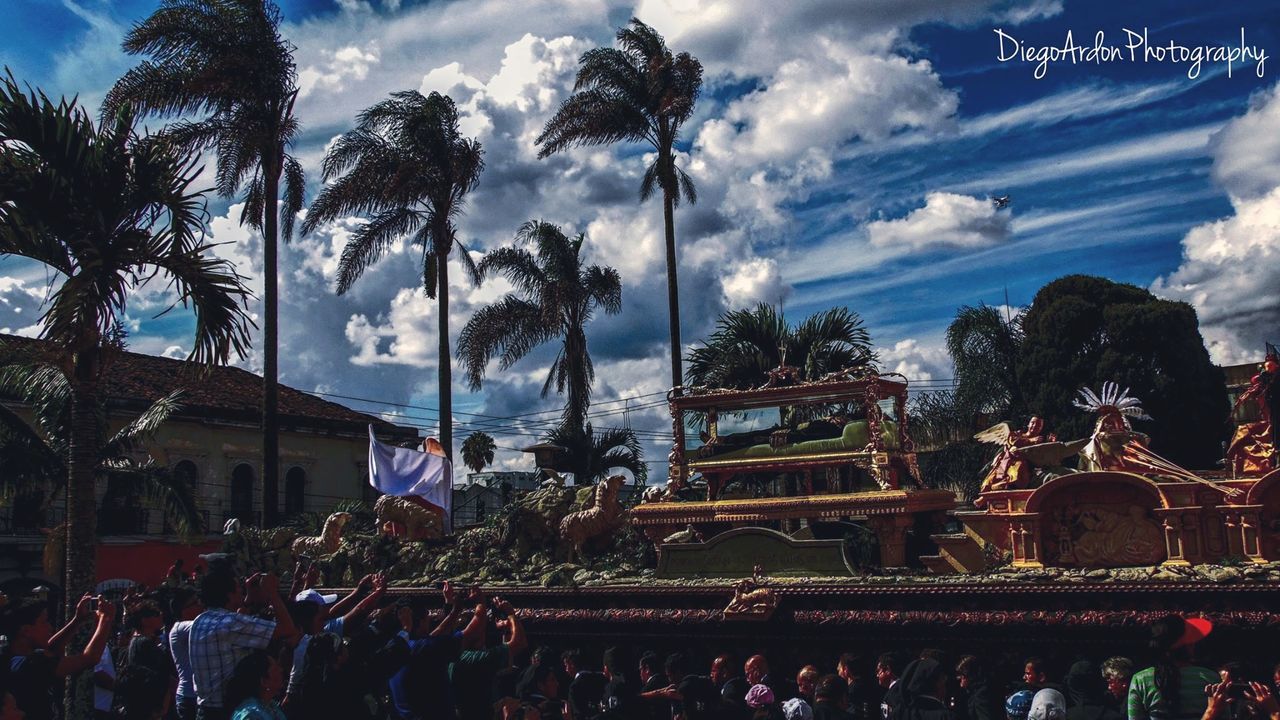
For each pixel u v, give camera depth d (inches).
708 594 458.3
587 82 1318.9
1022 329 1387.8
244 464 1594.5
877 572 443.2
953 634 412.5
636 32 1352.1
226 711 247.1
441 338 1262.3
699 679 311.9
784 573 455.2
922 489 473.7
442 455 621.0
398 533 599.5
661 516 510.6
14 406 1147.3
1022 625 400.8
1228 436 1321.4
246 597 333.1
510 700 297.9
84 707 405.4
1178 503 402.0
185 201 489.4
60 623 977.5
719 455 519.5
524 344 1370.6
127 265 486.3
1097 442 426.3
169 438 1481.3
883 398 488.7
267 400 1162.6
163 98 1116.5
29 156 466.6
